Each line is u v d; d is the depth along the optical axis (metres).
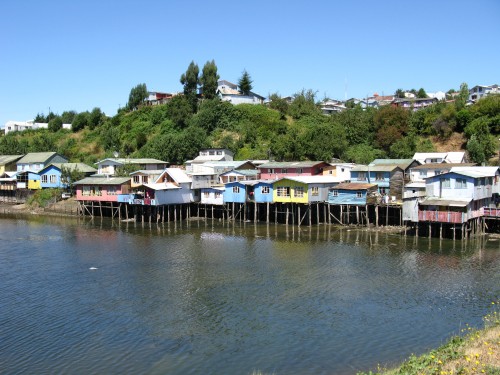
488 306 29.34
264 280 35.62
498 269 37.28
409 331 25.84
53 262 42.00
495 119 86.62
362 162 86.12
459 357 18.80
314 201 59.31
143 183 68.62
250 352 23.62
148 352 23.70
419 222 51.16
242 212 66.62
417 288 33.09
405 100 141.12
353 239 50.12
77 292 33.22
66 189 80.81
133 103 132.88
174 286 34.41
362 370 21.52
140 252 45.78
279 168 71.25
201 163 79.81
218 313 28.92
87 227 61.84
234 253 44.72
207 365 22.33
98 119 132.00
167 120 114.81
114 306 30.28
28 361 22.81
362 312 28.77
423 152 84.44
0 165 95.19
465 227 47.47
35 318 28.28
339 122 104.81
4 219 70.19
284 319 27.83
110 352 23.73
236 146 96.50
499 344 20.05
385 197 57.44
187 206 68.31
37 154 96.44
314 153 87.94
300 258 42.28
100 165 85.12
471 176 47.22
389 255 42.53
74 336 25.67
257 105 114.69
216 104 110.94
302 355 23.22
